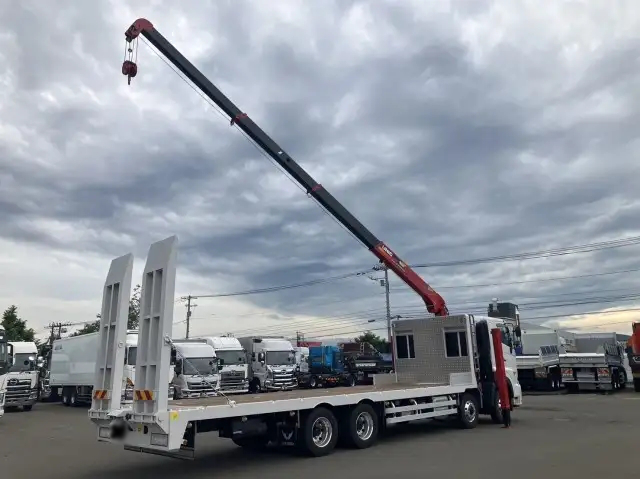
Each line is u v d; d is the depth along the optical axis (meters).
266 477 8.75
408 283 17.97
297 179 17.42
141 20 15.91
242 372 30.86
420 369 15.19
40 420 20.77
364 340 78.81
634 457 9.69
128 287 9.56
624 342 37.53
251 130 16.67
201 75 16.39
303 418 10.45
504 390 14.21
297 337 69.25
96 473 9.58
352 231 18.02
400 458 10.09
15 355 25.56
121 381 9.30
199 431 9.00
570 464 9.13
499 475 8.39
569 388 28.86
